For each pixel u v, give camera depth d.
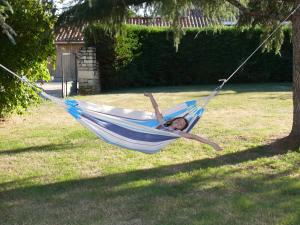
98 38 17.62
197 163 6.50
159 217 4.58
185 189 5.40
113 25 8.38
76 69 17.70
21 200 5.18
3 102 9.70
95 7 7.62
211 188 5.41
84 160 6.85
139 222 4.47
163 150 7.30
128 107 12.73
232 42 19.94
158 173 6.08
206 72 20.16
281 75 20.48
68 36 10.20
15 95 9.67
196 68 20.09
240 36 19.86
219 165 6.37
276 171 6.00
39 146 7.81
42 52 9.56
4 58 9.25
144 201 5.04
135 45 19.03
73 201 5.11
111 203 5.01
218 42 19.94
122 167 6.42
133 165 6.51
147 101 14.02
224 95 14.92
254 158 6.65
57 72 23.55
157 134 5.51
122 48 18.45
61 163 6.71
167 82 20.05
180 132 5.56
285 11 7.54
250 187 5.39
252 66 20.20
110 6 7.71
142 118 6.09
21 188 5.60
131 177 5.93
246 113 10.83
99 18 7.98
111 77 18.55
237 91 16.30
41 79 11.36
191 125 6.12
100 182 5.76
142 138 5.56
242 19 8.26
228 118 10.14
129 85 19.42
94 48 17.23
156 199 5.10
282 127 8.86
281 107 11.70
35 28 9.24
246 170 6.09
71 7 8.02
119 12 7.92
